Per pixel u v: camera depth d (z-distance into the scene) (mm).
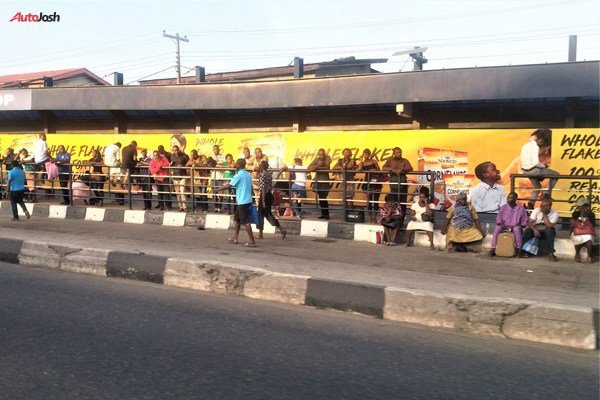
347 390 4148
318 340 5383
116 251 8383
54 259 8867
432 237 9781
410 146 13344
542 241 9227
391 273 7613
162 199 13469
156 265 7953
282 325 5891
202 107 16031
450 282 7078
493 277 7492
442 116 14633
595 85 11984
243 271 7258
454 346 5340
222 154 15711
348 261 8508
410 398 4027
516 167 12328
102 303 6621
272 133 15164
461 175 12805
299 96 14859
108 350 4926
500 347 5355
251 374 4426
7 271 8555
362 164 12328
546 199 9078
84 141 17828
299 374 4453
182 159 13555
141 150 15625
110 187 14633
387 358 4910
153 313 6219
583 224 8719
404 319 6203
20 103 18141
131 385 4145
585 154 11703
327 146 14414
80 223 12898
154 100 16578
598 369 4762
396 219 10078
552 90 12328
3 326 5586
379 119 15336
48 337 5258
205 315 6195
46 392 3986
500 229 9148
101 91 17172
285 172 13047
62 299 6770
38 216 14406
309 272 7469
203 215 12305
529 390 4234
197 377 4336
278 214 11992
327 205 12039
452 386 4281
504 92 12734
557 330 5516
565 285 7020
